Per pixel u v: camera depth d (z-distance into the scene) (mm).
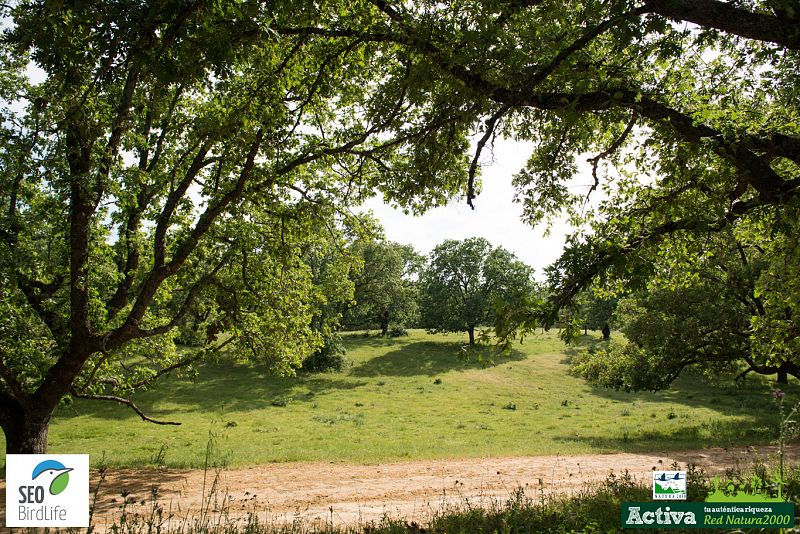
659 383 25547
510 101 7070
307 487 12688
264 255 15797
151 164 14289
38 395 11836
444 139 8953
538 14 7875
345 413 31578
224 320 16766
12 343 12766
